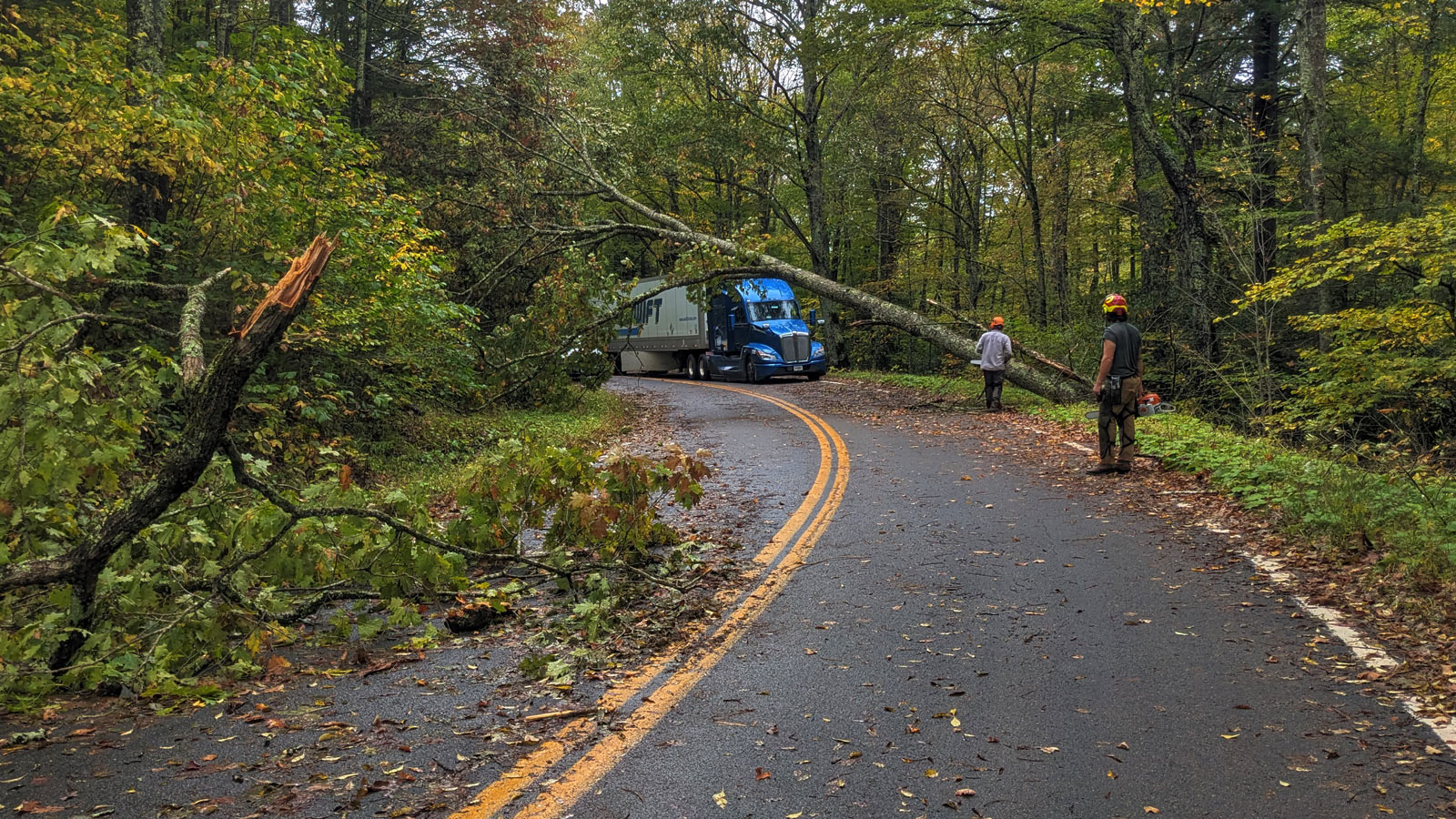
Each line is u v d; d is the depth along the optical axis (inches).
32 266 194.4
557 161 821.9
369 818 125.4
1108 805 129.3
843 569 265.7
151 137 344.5
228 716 163.5
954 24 869.8
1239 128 802.8
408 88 906.1
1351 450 412.8
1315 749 144.6
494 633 214.7
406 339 521.7
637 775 139.6
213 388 175.0
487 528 243.1
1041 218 1197.7
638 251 1583.4
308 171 415.5
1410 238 449.7
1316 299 701.9
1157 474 395.5
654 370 1450.5
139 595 187.9
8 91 327.9
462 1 851.4
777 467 466.3
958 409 732.0
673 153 1167.6
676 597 239.5
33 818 123.8
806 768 142.1
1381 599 216.7
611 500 257.8
